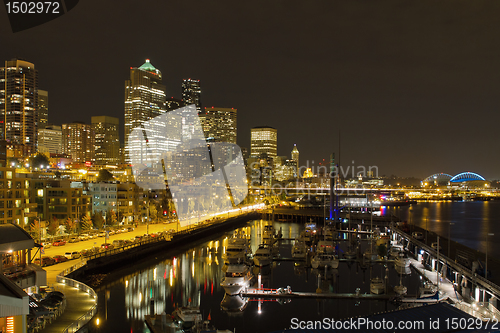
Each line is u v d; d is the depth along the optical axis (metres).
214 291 90.94
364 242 164.12
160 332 61.94
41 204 148.00
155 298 84.75
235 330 67.56
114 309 76.50
